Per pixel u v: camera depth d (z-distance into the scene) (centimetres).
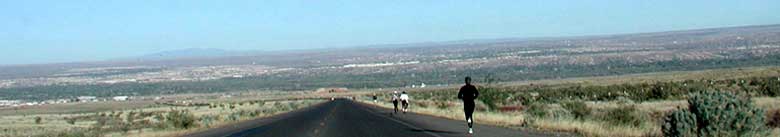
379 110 6284
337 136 2847
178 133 3981
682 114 1962
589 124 2662
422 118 4303
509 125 3177
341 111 6175
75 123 8044
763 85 6756
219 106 13500
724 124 1912
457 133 2727
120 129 5500
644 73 18838
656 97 7075
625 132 2362
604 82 13900
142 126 5900
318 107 8306
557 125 2830
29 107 17725
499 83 18688
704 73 13725
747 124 1911
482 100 6525
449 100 10075
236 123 4909
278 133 3142
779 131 2212
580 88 9869
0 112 14488
